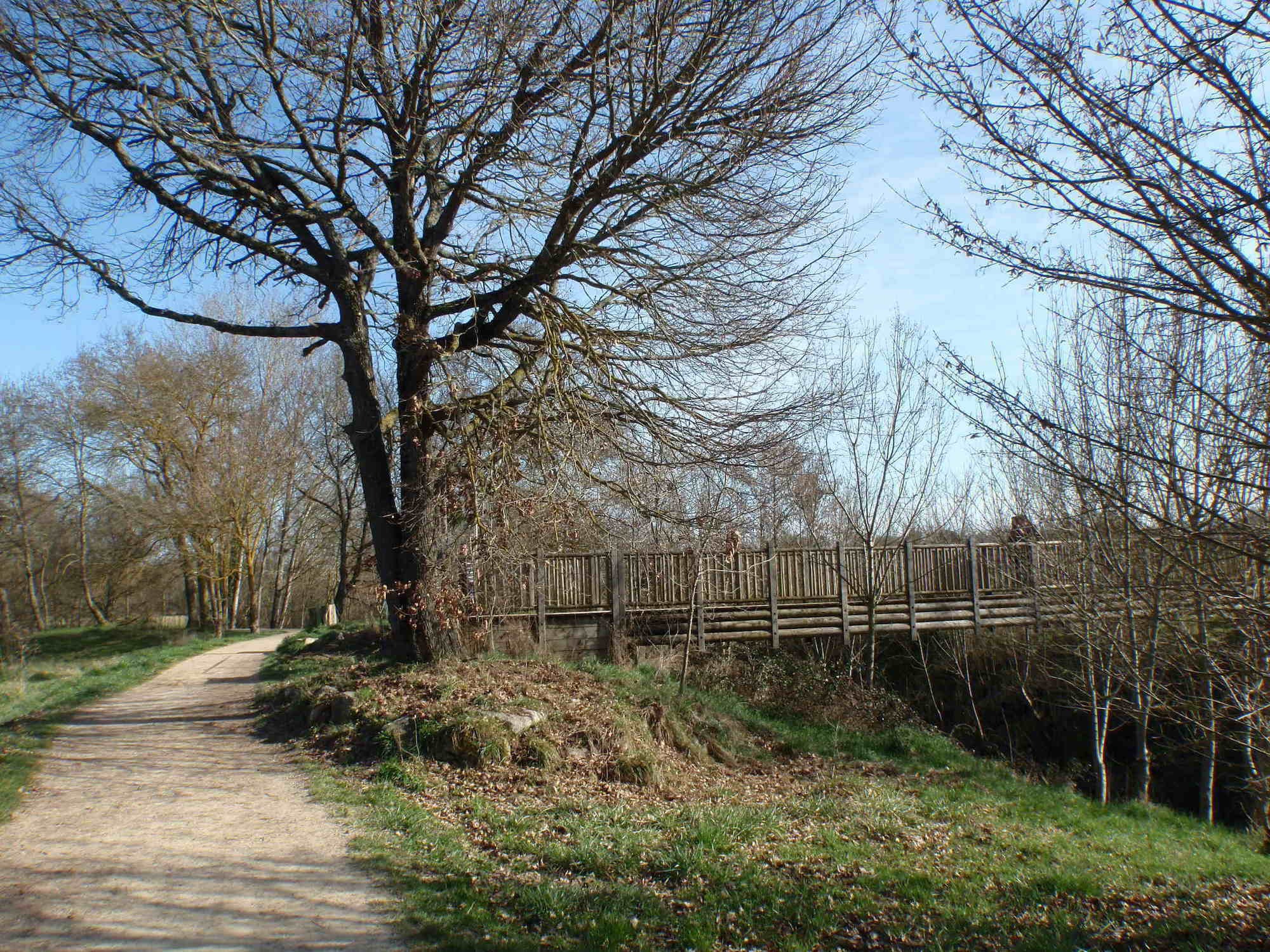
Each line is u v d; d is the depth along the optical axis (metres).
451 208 13.52
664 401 13.52
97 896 5.87
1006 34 4.91
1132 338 6.92
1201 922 6.38
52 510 40.47
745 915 6.10
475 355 14.36
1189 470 5.03
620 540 16.61
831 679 18.95
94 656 35.62
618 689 14.45
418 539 13.10
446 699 11.34
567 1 11.97
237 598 44.97
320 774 9.67
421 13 11.70
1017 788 13.61
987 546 21.02
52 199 12.75
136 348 34.69
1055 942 5.84
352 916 5.66
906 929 6.10
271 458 36.22
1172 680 14.41
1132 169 4.84
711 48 12.03
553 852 7.14
